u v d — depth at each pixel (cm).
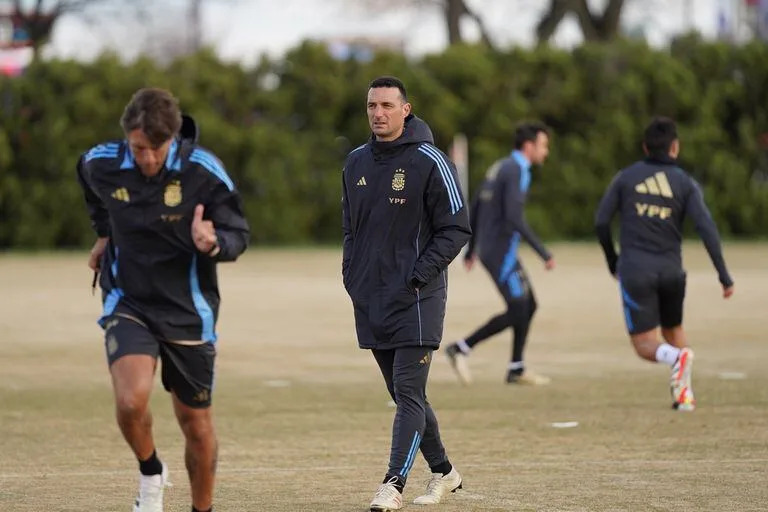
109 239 2228
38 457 3103
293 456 3112
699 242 13288
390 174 2550
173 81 13262
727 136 14100
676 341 3934
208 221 2116
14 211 12875
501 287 4381
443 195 2520
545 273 9500
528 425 3553
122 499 2611
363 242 2578
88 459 3078
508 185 4359
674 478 2803
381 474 2884
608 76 13825
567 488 2703
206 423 2212
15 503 2567
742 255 11125
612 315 6700
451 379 4584
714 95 13912
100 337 5844
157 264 2144
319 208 13500
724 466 2945
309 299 7688
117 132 13025
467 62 13675
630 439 3316
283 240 13388
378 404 3966
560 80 13800
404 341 2528
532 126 4447
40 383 4441
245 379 4541
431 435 2592
